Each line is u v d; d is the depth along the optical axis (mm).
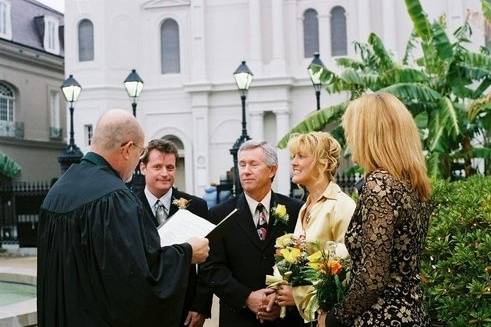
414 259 3051
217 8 30938
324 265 3434
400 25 28906
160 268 3035
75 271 3088
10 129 31297
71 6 30938
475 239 4301
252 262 4418
